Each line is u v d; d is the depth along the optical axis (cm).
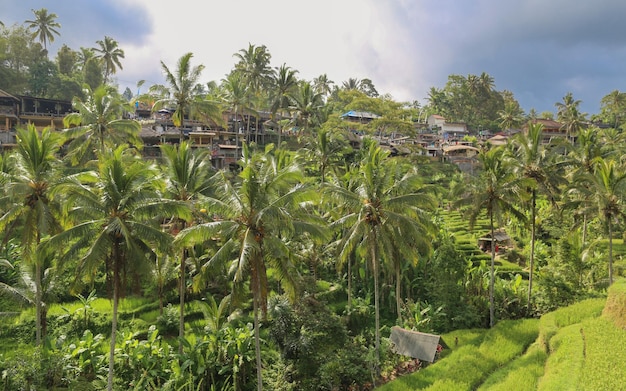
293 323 2978
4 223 2580
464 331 3691
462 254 4488
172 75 4966
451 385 2659
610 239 3909
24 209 2653
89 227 2320
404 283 4394
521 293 4112
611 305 3073
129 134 5241
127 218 2391
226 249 2370
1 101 6988
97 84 8962
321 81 11906
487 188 3697
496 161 3753
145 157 6950
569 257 4062
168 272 3466
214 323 3139
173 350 3106
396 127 8944
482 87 13938
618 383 2197
